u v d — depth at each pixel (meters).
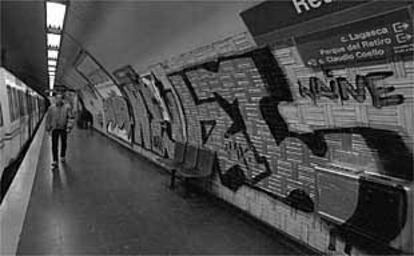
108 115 17.70
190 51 5.23
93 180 8.16
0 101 8.39
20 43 13.35
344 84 3.22
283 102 4.19
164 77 7.00
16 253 4.24
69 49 11.86
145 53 6.71
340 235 3.71
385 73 2.78
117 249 4.36
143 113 10.79
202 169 6.62
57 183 7.82
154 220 5.40
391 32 2.46
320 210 3.67
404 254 2.99
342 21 2.68
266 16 3.27
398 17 2.32
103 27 6.90
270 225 4.91
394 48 2.56
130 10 5.13
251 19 3.48
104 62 10.16
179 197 6.70
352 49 2.88
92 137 18.16
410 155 2.88
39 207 6.06
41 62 18.22
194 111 6.68
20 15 9.45
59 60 15.71
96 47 9.10
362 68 2.94
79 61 13.01
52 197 6.68
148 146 10.95
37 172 9.02
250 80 4.52
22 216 5.53
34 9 8.89
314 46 3.19
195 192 7.07
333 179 3.49
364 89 3.04
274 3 3.04
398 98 2.78
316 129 3.84
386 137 3.03
